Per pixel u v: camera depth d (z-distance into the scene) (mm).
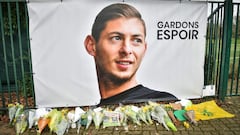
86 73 4375
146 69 4539
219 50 4824
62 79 4324
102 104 4535
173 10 4410
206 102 4746
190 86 4777
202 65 4746
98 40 4281
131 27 4328
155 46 4477
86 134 3699
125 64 4441
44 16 4059
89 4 4148
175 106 4434
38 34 4105
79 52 4273
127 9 4273
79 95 4441
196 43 4633
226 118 4215
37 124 3881
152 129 3828
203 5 4508
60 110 4359
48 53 4191
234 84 6426
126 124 3967
